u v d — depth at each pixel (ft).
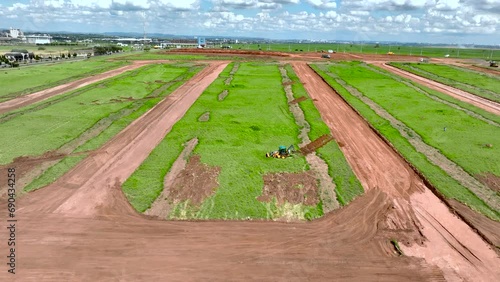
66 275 59.16
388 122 141.69
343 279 59.98
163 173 96.12
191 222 75.05
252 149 113.19
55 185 88.69
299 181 92.84
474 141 120.57
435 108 162.40
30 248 65.57
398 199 85.61
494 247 68.59
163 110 157.89
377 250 67.62
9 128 128.16
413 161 104.94
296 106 167.12
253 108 162.61
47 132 124.77
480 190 88.63
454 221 77.05
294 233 72.33
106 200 82.64
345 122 143.64
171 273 60.39
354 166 102.99
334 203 83.35
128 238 69.31
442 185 90.63
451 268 63.16
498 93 198.90
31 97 177.58
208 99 178.29
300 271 61.62
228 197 84.43
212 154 108.37
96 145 114.93
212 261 63.62
